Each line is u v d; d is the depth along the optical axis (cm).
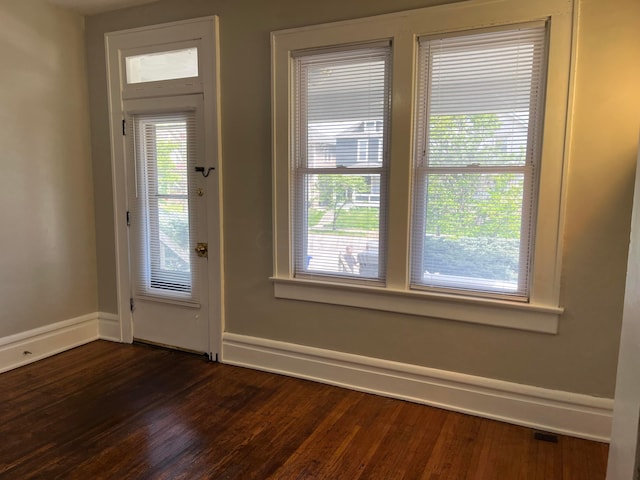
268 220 303
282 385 293
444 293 261
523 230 242
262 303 312
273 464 211
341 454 219
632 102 213
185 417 252
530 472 206
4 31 301
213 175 315
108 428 240
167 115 329
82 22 349
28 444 225
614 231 222
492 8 232
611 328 227
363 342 284
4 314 311
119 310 366
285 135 289
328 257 292
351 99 273
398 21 252
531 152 236
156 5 322
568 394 237
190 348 343
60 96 338
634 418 95
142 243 351
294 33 279
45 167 331
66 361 328
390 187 264
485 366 254
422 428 243
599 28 215
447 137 253
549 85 224
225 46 301
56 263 342
